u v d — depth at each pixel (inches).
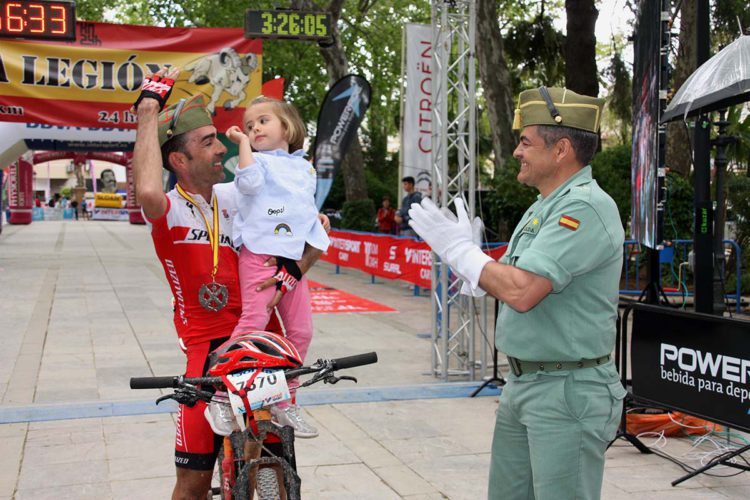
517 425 119.8
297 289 129.4
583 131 112.7
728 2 589.6
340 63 844.6
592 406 109.9
